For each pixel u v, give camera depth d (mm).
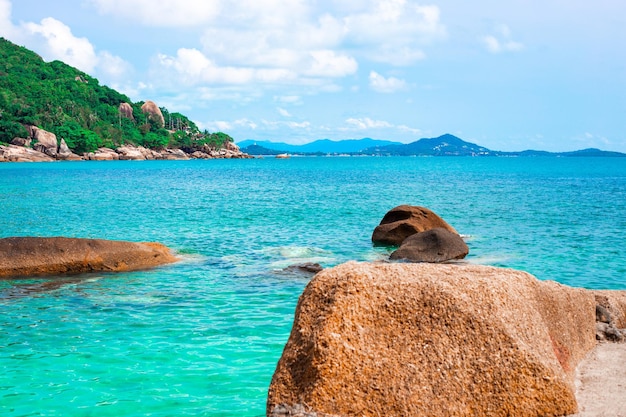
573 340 7785
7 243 17234
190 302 13898
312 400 5949
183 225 29797
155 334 11406
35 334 11469
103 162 179625
